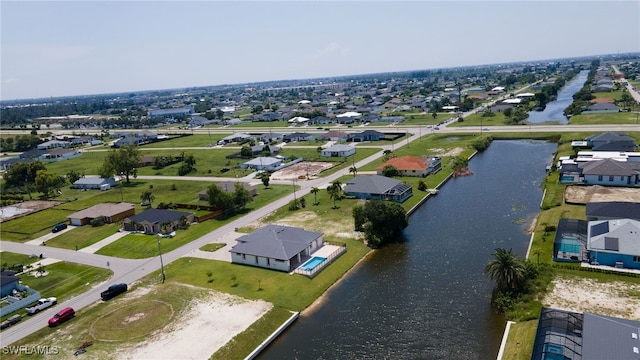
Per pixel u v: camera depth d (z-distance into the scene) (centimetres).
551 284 6600
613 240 7062
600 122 19350
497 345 5450
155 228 10275
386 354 5459
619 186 10938
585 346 4528
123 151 15675
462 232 9112
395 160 14312
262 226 10094
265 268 7881
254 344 5800
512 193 11400
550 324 5103
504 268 6312
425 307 6412
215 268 8044
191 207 11906
